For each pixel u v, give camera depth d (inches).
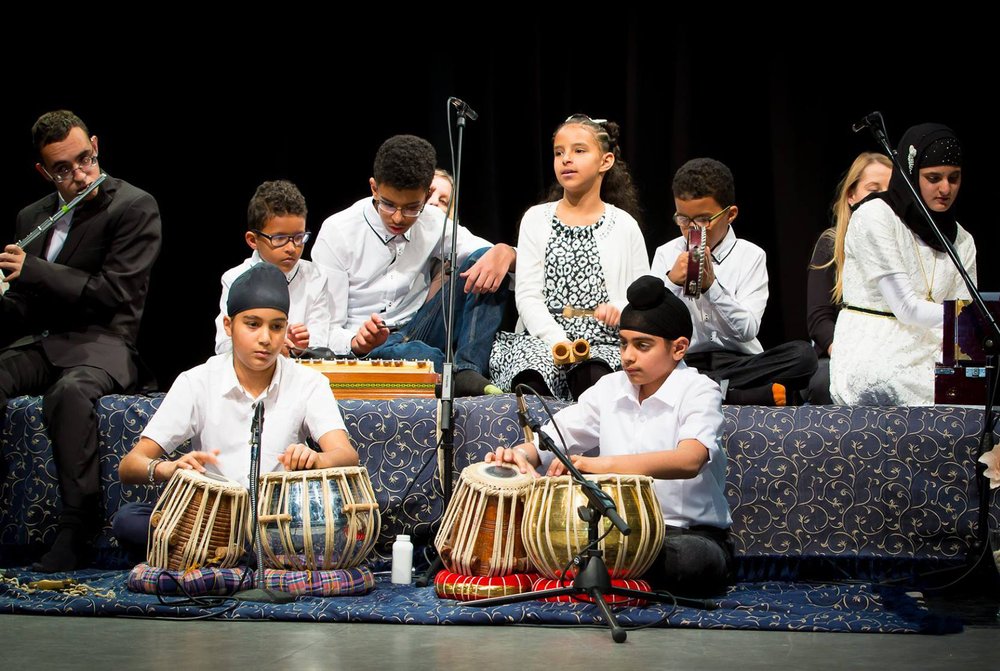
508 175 296.8
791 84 296.7
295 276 222.7
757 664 126.6
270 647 133.2
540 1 296.4
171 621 150.3
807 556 189.5
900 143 205.6
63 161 201.3
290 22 296.4
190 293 295.7
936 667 126.6
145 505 184.4
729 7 296.2
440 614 149.6
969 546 186.4
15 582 171.0
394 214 222.8
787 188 295.1
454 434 191.0
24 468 194.2
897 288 201.0
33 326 205.3
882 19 295.1
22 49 284.7
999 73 291.3
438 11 296.0
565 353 198.8
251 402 177.8
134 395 201.5
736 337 217.0
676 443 171.2
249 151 297.4
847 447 189.6
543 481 159.8
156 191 294.8
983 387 191.0
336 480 165.2
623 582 157.4
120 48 290.4
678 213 222.8
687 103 295.7
